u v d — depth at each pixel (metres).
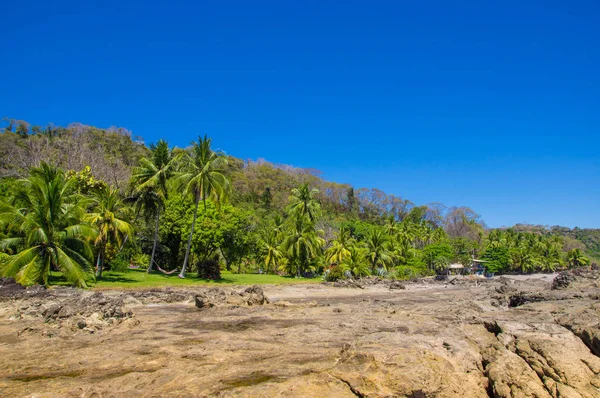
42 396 10.30
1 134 81.75
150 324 20.92
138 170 47.22
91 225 35.16
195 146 45.97
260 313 25.11
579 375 11.50
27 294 26.00
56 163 56.16
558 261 120.62
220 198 46.34
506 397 11.28
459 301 35.69
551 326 15.10
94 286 34.44
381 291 49.50
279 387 10.78
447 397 11.23
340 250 66.06
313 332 18.34
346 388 11.05
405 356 12.24
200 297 28.05
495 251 95.50
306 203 71.31
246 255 69.00
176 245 60.12
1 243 31.98
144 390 10.73
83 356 14.27
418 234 112.88
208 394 10.39
